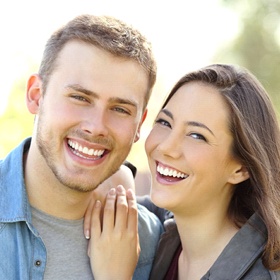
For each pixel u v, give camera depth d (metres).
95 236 3.25
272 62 15.68
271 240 3.20
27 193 3.15
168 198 3.33
